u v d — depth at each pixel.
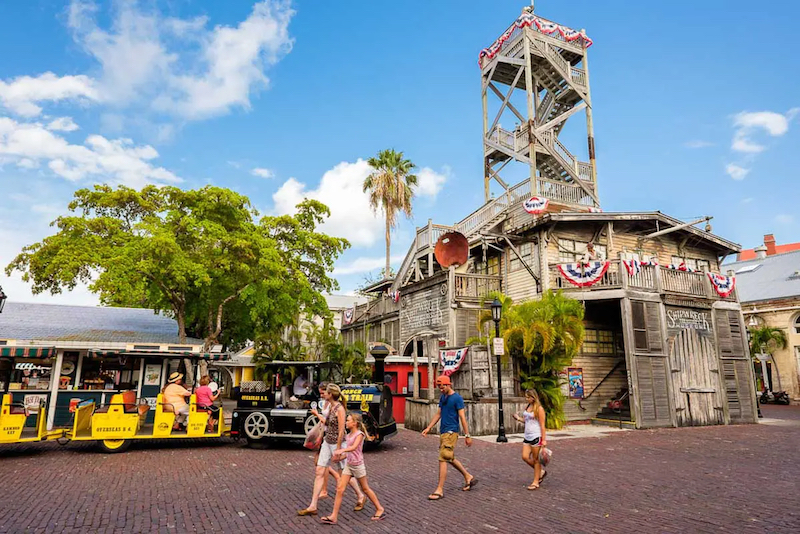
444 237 21.08
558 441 13.61
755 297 34.62
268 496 7.42
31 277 16.73
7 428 10.66
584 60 24.88
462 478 8.71
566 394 18.53
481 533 5.69
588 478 8.70
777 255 39.06
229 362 28.70
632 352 17.00
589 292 17.83
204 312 23.14
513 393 16.81
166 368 13.98
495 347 14.08
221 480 8.54
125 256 16.12
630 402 16.78
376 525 6.01
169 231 18.34
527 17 23.41
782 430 16.53
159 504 6.96
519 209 21.45
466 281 20.80
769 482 8.40
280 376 12.77
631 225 21.23
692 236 22.78
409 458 10.95
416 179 39.12
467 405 14.97
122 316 19.47
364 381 21.56
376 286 32.44
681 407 17.53
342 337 34.38
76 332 15.91
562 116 23.45
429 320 21.98
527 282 20.25
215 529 5.86
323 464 6.51
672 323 18.33
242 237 19.62
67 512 6.53
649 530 5.78
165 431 11.73
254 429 12.25
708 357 18.83
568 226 20.25
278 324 24.27
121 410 11.50
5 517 6.28
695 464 10.12
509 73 25.75
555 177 24.02
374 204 37.16
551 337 15.14
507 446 12.73
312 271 23.20
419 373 19.39
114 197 18.23
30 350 11.72
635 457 10.98
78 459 10.55
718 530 5.79
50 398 12.88
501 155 25.20
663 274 18.52
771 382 33.16
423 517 6.33
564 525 5.98
